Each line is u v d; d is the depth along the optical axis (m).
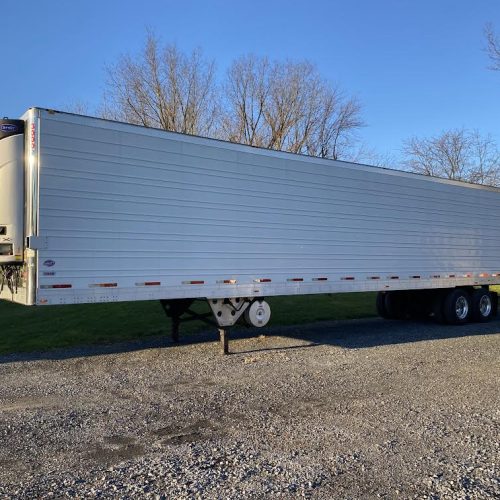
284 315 15.26
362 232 11.79
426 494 3.95
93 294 7.79
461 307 14.62
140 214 8.32
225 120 30.62
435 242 13.78
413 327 13.83
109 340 11.25
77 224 7.66
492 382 7.52
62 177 7.53
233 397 6.71
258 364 8.80
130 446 4.95
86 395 6.84
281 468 4.41
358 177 11.70
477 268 15.21
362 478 4.23
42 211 7.34
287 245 10.32
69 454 4.74
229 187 9.44
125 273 8.14
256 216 9.84
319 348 10.37
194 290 8.96
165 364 8.83
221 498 3.85
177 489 3.99
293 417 5.86
